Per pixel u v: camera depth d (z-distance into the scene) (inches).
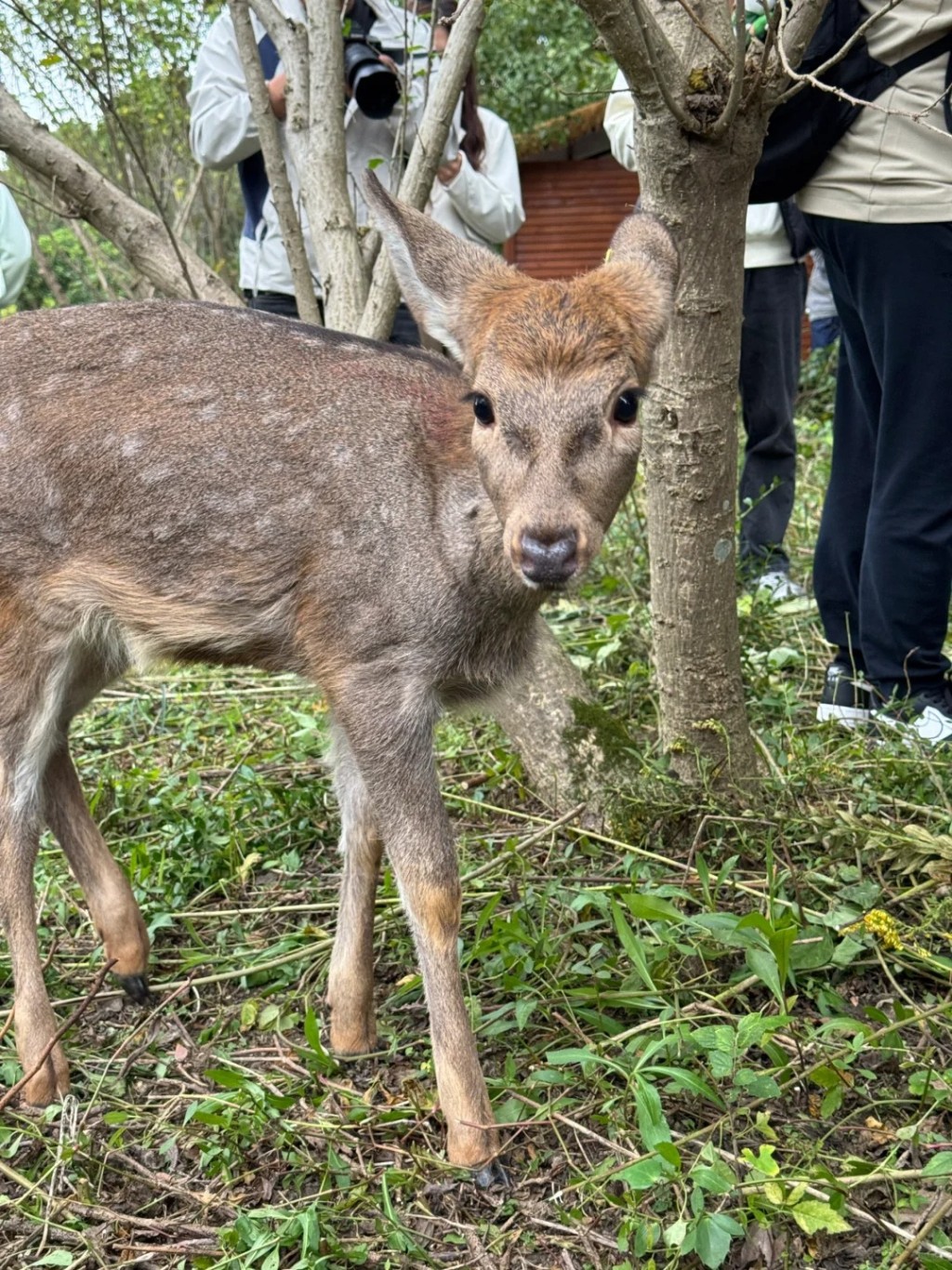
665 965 56.4
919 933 57.2
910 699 72.2
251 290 91.5
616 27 54.1
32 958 55.3
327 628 54.2
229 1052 56.5
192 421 55.3
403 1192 49.4
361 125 86.5
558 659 69.8
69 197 79.4
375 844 56.0
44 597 56.4
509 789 73.0
